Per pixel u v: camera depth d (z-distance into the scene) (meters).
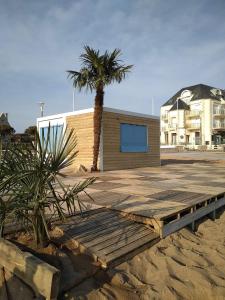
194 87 60.78
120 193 7.84
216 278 4.30
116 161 15.08
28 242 4.55
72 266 4.11
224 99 58.53
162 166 17.62
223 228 6.65
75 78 13.38
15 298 3.52
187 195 7.52
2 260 4.08
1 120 50.19
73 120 15.40
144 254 4.79
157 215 5.48
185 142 57.81
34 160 4.00
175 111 59.19
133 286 3.98
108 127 14.60
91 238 4.79
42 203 4.05
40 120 17.25
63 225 5.15
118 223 5.54
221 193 7.89
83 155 14.99
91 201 6.81
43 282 3.40
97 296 3.67
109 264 4.22
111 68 13.07
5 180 3.98
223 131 55.44
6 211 4.12
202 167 16.78
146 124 17.08
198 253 5.07
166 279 4.19
